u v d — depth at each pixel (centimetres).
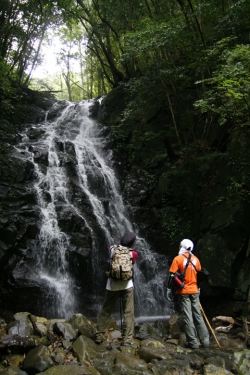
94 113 1731
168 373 444
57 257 927
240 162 859
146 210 1182
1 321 592
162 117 1376
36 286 825
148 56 1251
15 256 873
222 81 761
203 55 1034
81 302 904
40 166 1184
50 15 1966
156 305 977
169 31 1024
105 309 534
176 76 1102
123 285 521
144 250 1086
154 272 1043
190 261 551
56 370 425
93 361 470
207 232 902
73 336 548
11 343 492
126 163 1412
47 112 1761
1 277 830
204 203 998
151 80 1130
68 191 1127
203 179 1030
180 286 536
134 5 1609
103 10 1762
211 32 1161
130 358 470
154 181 1241
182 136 1253
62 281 889
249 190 809
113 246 536
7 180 1047
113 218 1157
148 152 1355
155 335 605
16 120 1575
